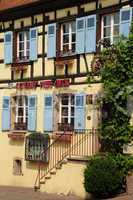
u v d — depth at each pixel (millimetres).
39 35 26922
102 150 23141
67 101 25531
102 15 24031
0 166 28625
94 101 23688
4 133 28484
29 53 27344
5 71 28703
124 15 22688
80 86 24594
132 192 21484
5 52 28609
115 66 22281
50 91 26141
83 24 24609
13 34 28250
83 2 24719
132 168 21875
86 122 24172
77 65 24859
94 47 24016
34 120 26859
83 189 22969
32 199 22906
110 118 23094
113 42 23031
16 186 27484
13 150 27906
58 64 25734
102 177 21266
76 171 23391
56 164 24703
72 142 24516
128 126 22281
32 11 27266
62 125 25422
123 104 22406
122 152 22438
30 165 26797
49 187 24781
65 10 25609
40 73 26766
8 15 28547
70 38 25562
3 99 28609
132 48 21984
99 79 23469
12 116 28109
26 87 27422
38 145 26250
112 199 20719
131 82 21953
